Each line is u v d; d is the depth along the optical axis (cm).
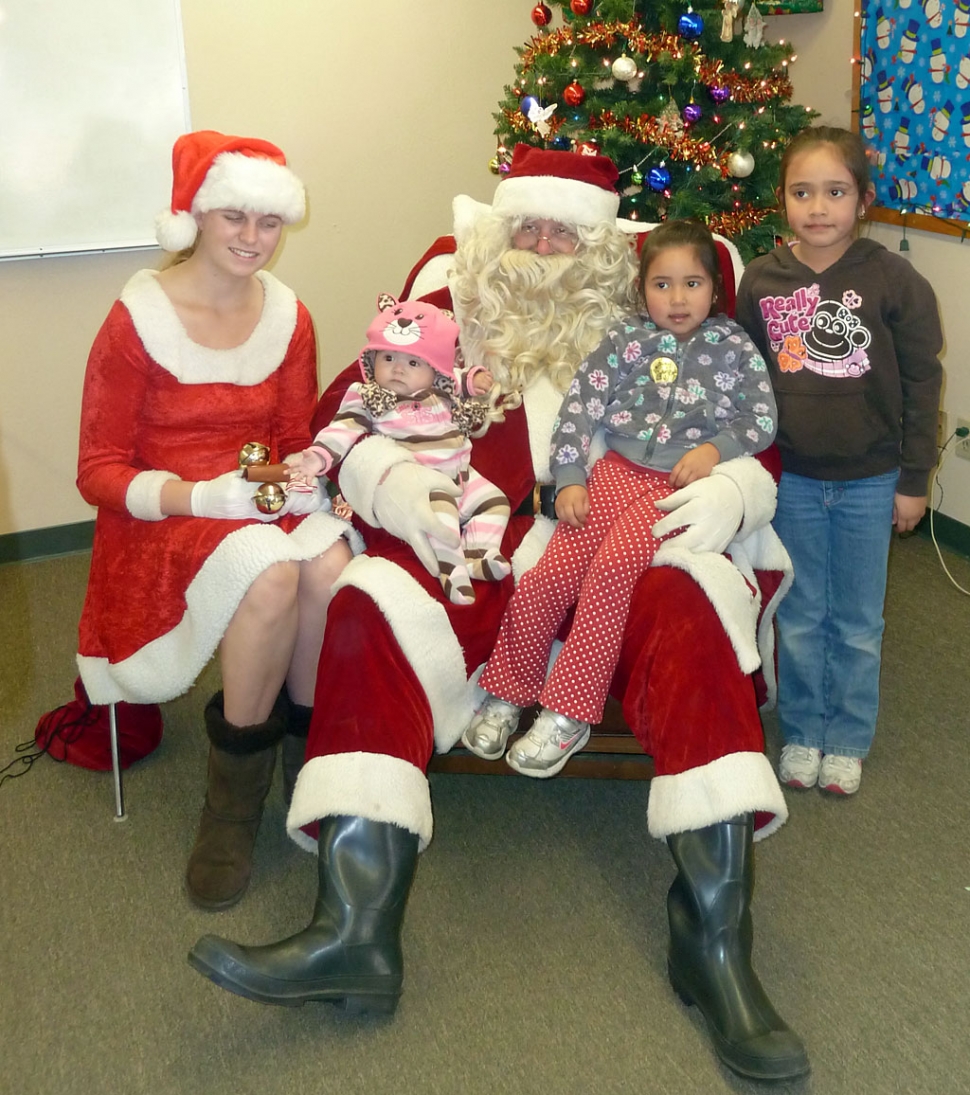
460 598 179
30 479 333
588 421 203
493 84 368
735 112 298
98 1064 157
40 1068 157
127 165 315
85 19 297
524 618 186
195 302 195
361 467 190
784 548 210
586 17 300
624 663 180
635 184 302
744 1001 155
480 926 185
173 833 209
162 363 190
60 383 328
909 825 210
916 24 306
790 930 183
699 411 198
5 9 288
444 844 207
